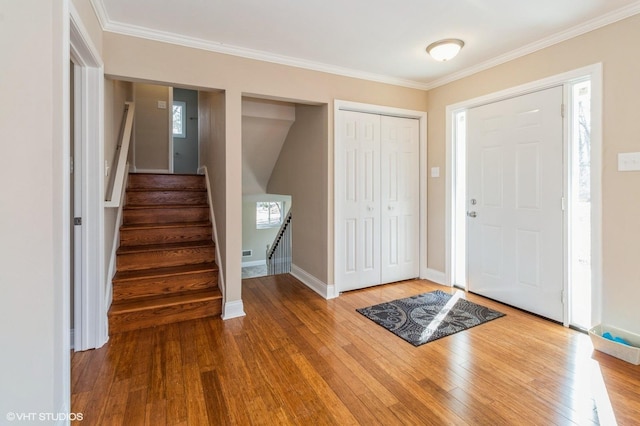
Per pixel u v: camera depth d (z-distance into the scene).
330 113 3.34
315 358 2.18
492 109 3.17
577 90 2.62
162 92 5.36
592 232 2.40
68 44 1.52
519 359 2.14
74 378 1.93
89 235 2.25
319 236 3.57
